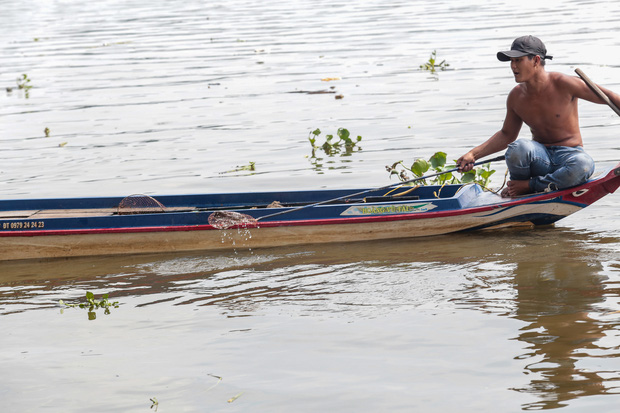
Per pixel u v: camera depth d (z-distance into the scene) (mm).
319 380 5750
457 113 16344
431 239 9398
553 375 5594
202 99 19719
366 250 9055
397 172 12172
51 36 35375
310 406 5387
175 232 9281
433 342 6262
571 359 5812
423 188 10180
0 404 5637
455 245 9047
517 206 9352
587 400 5242
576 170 9039
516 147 9172
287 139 15156
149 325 6977
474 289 7418
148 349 6453
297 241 9438
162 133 16219
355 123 16141
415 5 39250
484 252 8648
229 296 7645
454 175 11945
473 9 35844
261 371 5945
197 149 14727
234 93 20281
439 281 7723
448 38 27562
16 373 6113
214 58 26500
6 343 6711
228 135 15750
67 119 18094
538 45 8930
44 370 6152
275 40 30016
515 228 9648
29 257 9344
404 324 6664
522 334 6289
